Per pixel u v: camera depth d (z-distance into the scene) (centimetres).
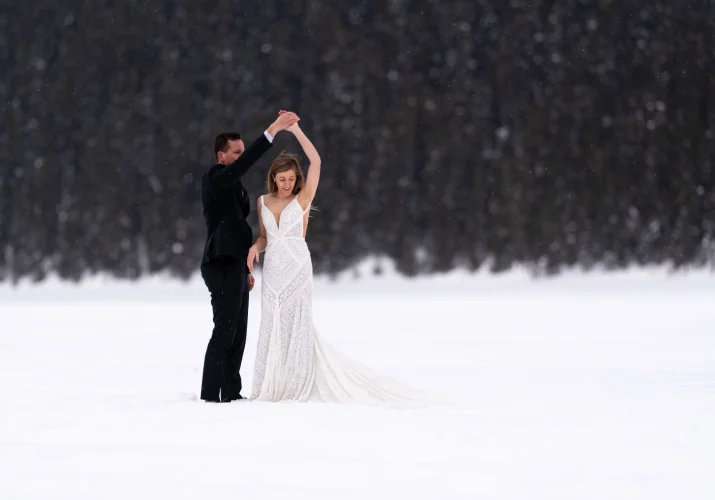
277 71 11744
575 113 11481
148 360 2773
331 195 11162
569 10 11750
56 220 11169
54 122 11556
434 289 9712
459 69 11731
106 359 2805
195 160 11400
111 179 11269
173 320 4934
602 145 11350
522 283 10400
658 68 11506
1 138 11519
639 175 11194
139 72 11681
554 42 11719
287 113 1878
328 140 11469
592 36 11656
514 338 3494
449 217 11119
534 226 10969
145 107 11575
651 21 11644
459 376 2295
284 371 1816
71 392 1977
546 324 4281
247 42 11825
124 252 10988
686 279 10412
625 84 11525
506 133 11600
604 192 11112
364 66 11694
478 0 11869
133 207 11194
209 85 11694
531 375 2312
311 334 1827
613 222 10994
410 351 3008
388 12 11850
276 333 1825
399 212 11138
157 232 11050
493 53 11756
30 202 11225
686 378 2214
